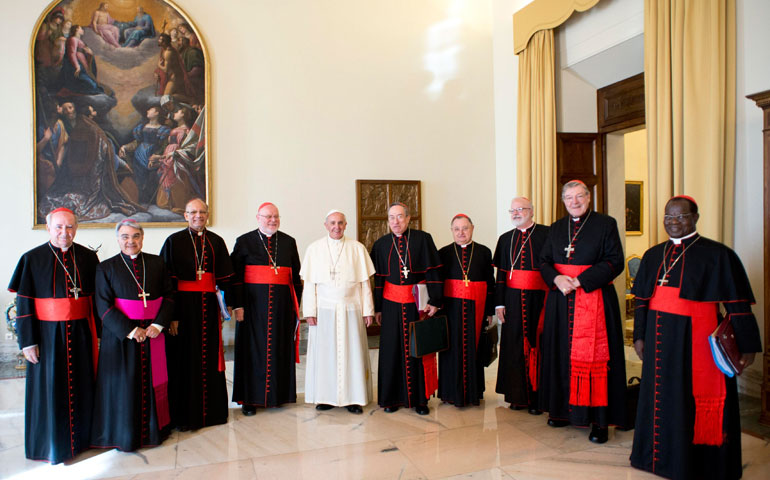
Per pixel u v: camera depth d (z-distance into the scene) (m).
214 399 3.78
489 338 4.26
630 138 9.17
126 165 6.36
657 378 2.84
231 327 6.67
